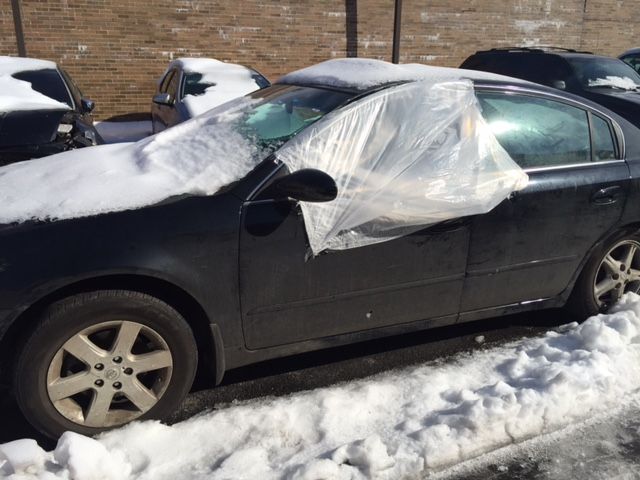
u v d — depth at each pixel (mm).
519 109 3436
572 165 3518
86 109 7230
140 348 2707
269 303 2848
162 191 2711
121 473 2465
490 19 14602
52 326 2457
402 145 3035
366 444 2555
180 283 2633
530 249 3420
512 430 2789
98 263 2482
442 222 3088
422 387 3137
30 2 10656
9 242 2449
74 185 2779
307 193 2637
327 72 3654
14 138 5125
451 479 2529
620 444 2779
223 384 3221
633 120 7973
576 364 3262
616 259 3893
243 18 12172
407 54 13984
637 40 16641
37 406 2527
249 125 3324
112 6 11172
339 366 3408
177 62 9266
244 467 2516
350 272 2963
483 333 3840
